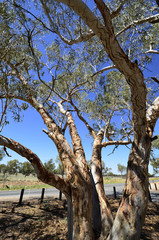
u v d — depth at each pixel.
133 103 2.40
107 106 6.40
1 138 2.54
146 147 2.60
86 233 2.52
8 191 13.54
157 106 2.94
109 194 12.06
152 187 17.95
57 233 4.49
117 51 1.97
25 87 3.72
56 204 7.95
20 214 6.19
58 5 3.48
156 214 6.81
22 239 4.15
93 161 4.25
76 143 3.81
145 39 4.03
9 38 3.07
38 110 4.17
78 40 3.27
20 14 2.97
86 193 2.72
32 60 3.95
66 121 4.68
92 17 1.86
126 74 2.14
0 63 3.00
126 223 2.21
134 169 2.50
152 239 4.28
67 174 2.85
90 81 5.02
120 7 3.07
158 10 3.84
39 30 3.88
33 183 21.23
